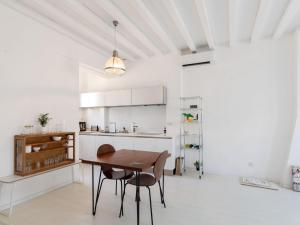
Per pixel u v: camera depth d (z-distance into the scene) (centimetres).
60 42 345
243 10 288
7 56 262
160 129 481
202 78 428
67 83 359
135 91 467
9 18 264
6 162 257
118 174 266
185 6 279
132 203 270
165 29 351
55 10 280
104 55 469
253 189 320
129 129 521
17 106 273
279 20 314
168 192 308
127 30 354
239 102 393
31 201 277
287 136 353
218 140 411
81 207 258
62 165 311
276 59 363
